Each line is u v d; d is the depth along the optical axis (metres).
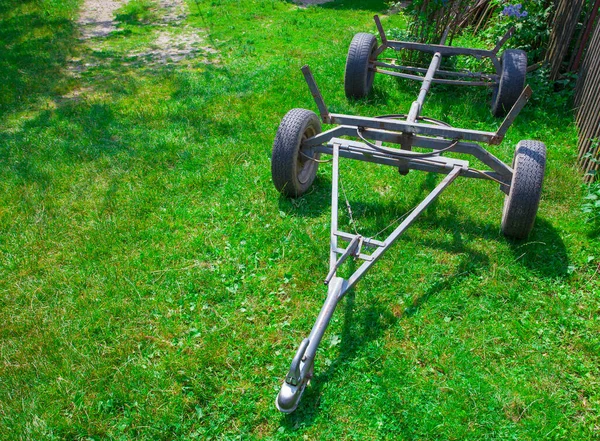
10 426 2.96
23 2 12.32
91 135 6.24
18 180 5.30
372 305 3.73
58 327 3.61
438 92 7.32
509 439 2.87
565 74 6.92
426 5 7.66
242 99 7.16
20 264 4.24
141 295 3.88
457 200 4.85
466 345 3.43
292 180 4.69
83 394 3.15
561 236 4.41
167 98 7.32
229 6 12.20
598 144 5.02
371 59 7.25
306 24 10.70
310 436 2.90
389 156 4.48
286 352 3.41
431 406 3.04
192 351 3.45
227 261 4.21
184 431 2.96
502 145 5.94
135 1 12.80
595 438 2.88
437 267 4.08
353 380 3.20
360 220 4.61
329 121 4.59
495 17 8.50
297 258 4.24
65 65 8.72
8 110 7.09
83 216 4.81
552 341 3.46
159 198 5.03
